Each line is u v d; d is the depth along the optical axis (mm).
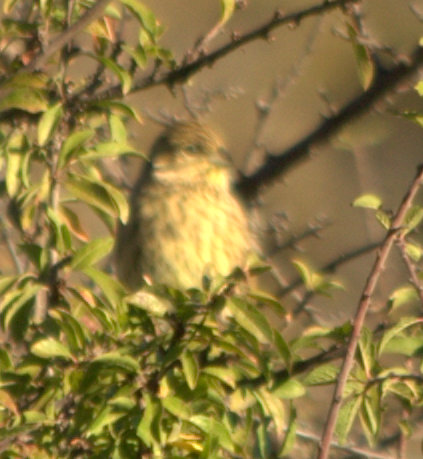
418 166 7504
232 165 14188
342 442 7719
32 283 7793
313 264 15977
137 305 7262
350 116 12078
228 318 7375
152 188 14055
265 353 7793
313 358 7926
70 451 7602
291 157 12734
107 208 8117
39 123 8391
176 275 13945
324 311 15234
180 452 7574
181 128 14273
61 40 8641
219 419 7496
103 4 8641
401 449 10000
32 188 8281
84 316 7891
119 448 7348
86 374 7344
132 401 7309
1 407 7785
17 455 7562
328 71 18031
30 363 7652
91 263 7629
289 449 8008
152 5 18078
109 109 8867
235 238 14023
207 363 7469
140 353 7410
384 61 15180
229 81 17531
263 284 13141
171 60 9273
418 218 7836
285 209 17125
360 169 14719
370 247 12086
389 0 17344
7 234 10898
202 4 18000
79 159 8250
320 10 8750
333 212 17109
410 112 8070
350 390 7801
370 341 7824
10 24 9125
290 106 17609
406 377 7859
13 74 8812
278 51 17906
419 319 7691
